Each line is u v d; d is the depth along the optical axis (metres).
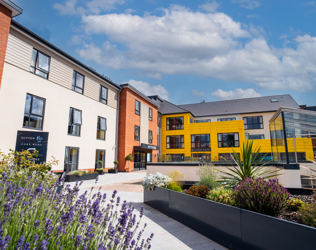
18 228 1.95
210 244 3.82
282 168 7.40
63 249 1.84
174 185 6.83
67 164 14.20
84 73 16.53
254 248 3.09
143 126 24.45
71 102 14.91
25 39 11.73
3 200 2.21
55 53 13.69
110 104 19.67
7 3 9.96
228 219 3.65
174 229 4.64
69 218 2.02
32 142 10.10
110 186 10.47
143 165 24.25
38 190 2.38
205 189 5.82
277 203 3.77
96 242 2.20
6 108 10.49
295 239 2.49
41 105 12.53
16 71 11.12
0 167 4.28
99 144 17.77
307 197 6.12
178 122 31.41
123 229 2.25
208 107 36.69
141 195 8.37
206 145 29.16
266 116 30.92
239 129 27.95
